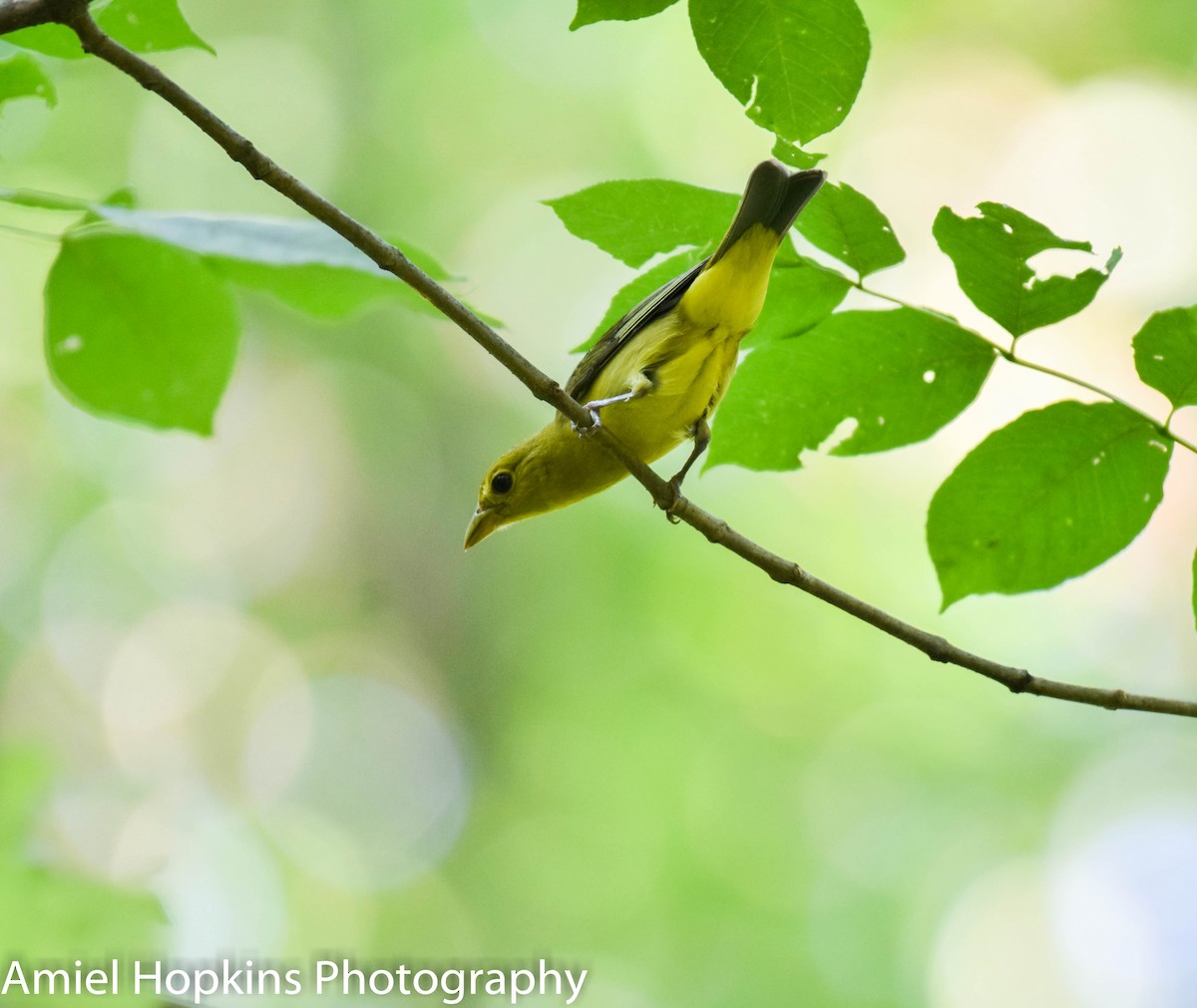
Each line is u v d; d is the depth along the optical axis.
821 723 13.29
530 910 13.53
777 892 12.64
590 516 14.65
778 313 4.23
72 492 15.55
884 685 13.25
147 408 4.37
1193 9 14.19
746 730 13.48
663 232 4.08
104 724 15.22
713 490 14.02
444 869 14.25
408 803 14.85
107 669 15.45
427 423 15.98
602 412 5.64
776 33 3.37
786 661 13.57
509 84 15.68
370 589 15.77
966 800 12.59
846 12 3.32
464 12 15.84
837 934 12.26
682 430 5.70
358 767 15.14
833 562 13.63
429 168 15.59
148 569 15.84
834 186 3.93
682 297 5.46
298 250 3.74
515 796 14.21
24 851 6.12
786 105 3.46
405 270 3.94
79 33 3.45
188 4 15.95
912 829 12.61
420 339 16.00
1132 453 4.09
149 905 6.07
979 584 4.25
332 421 16.22
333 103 15.88
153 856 10.59
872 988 11.95
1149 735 12.42
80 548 15.58
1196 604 3.99
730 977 12.34
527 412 15.73
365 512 15.99
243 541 16.19
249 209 15.46
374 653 15.70
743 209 5.05
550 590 14.70
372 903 14.32
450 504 15.77
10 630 15.11
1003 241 3.79
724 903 12.71
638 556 14.22
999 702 12.84
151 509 15.91
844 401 4.34
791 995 12.06
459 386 15.97
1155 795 12.26
